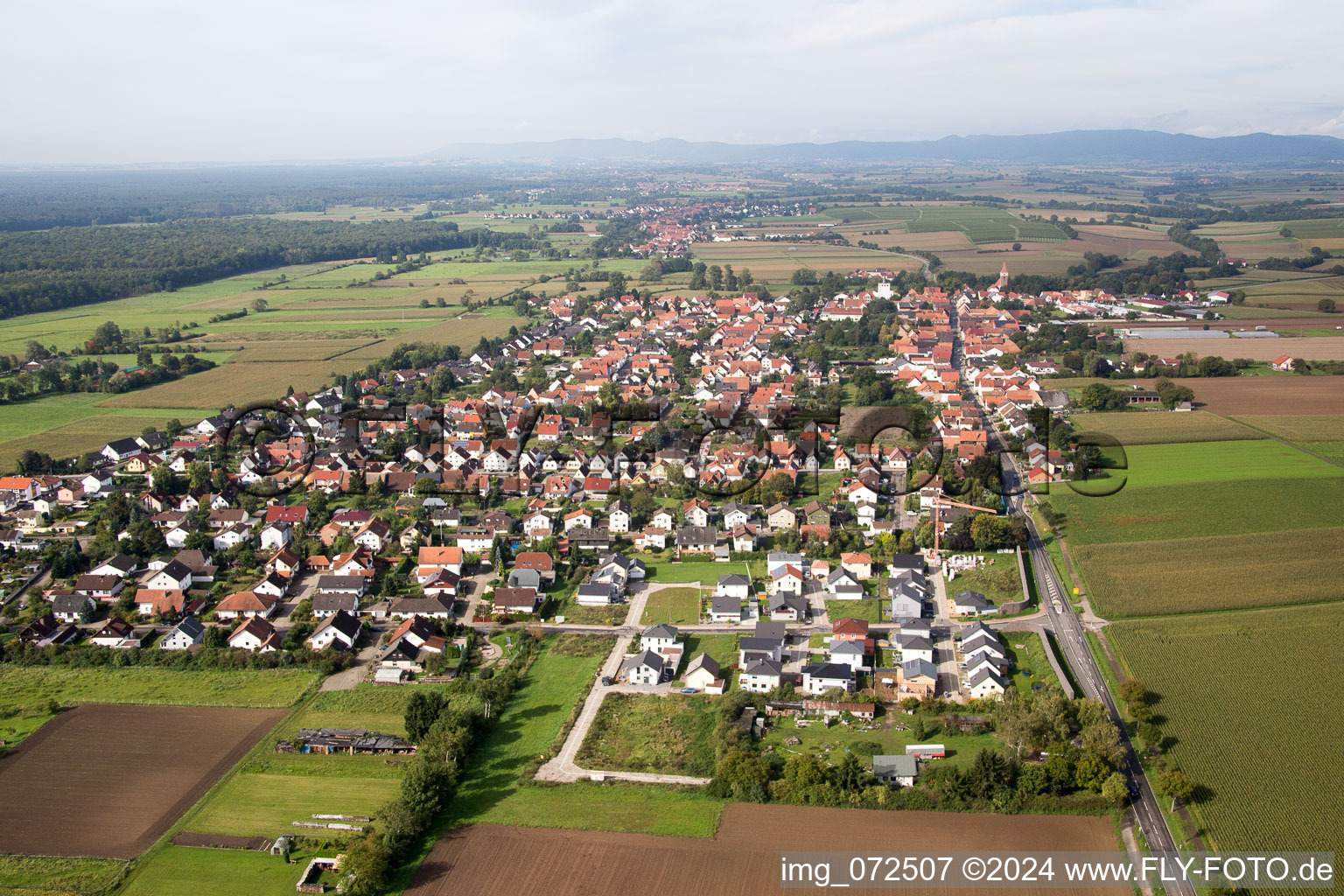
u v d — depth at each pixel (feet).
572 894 327.47
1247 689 454.40
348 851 344.49
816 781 383.45
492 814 374.02
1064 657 498.69
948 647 517.14
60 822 370.12
